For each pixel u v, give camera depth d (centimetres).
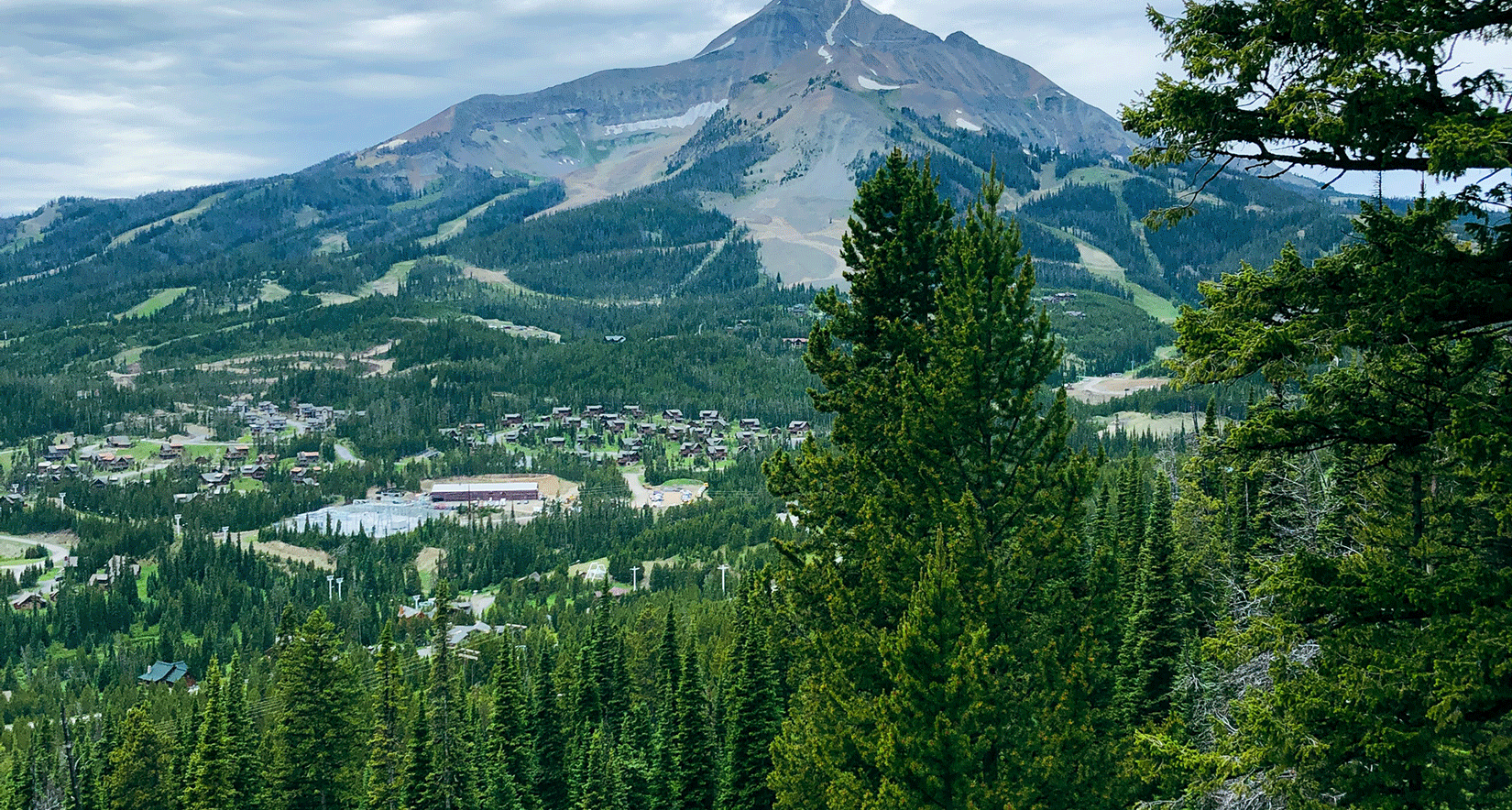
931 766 2530
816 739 3056
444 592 12431
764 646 6081
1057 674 2689
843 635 3078
